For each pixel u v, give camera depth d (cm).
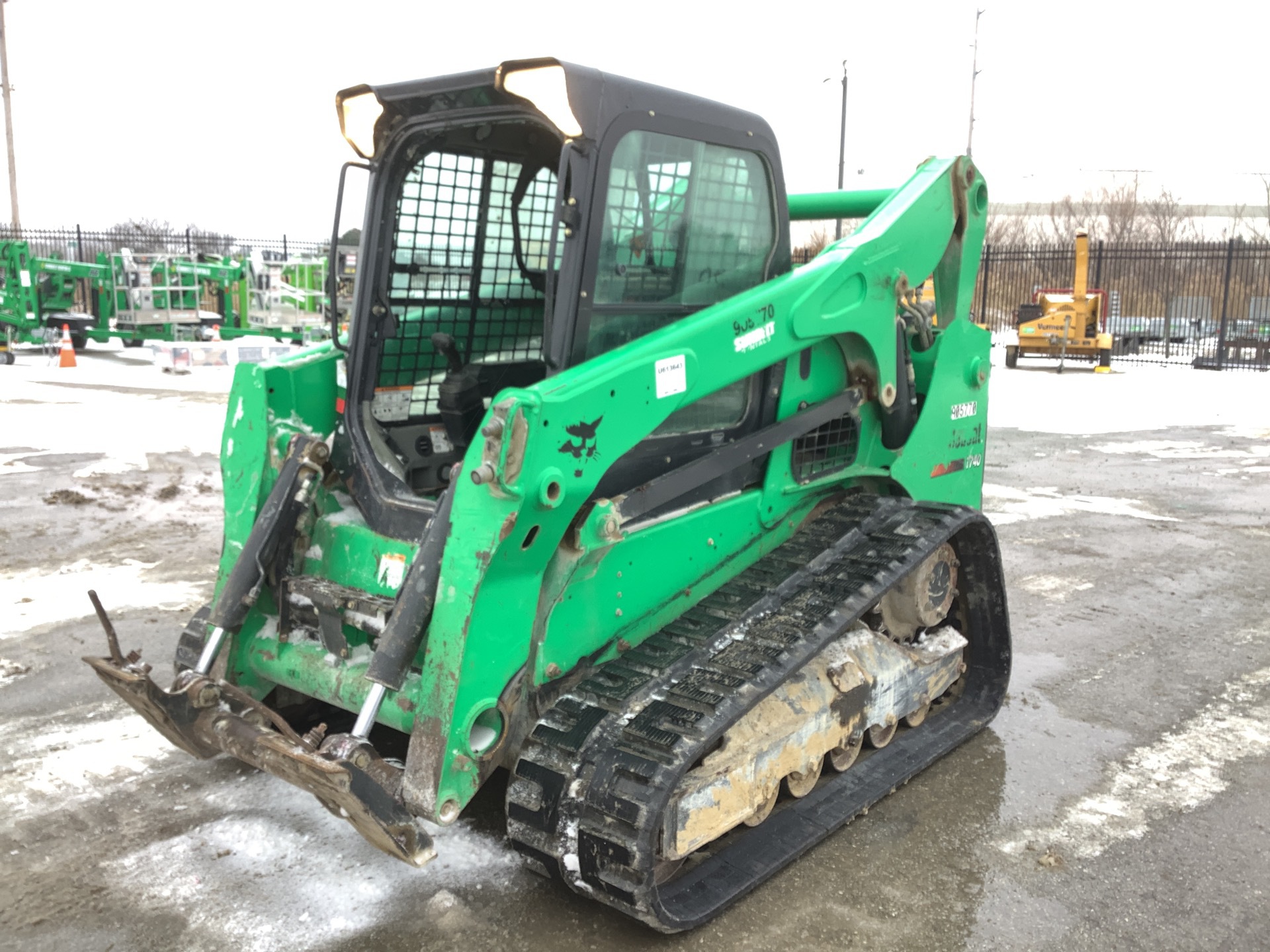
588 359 302
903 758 385
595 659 316
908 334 427
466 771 275
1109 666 499
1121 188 4156
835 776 369
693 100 319
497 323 397
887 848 334
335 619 318
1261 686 475
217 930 283
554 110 282
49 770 374
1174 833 344
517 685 288
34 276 1777
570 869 279
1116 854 330
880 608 388
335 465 353
